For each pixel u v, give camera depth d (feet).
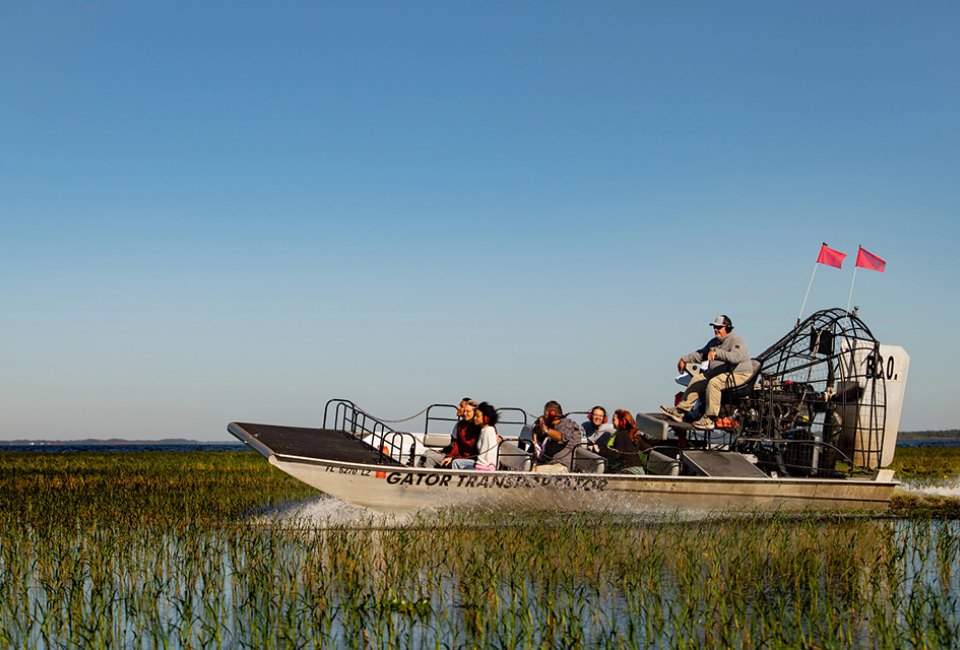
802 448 62.90
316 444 55.11
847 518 60.59
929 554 45.14
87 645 28.40
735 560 41.86
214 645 29.37
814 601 32.48
